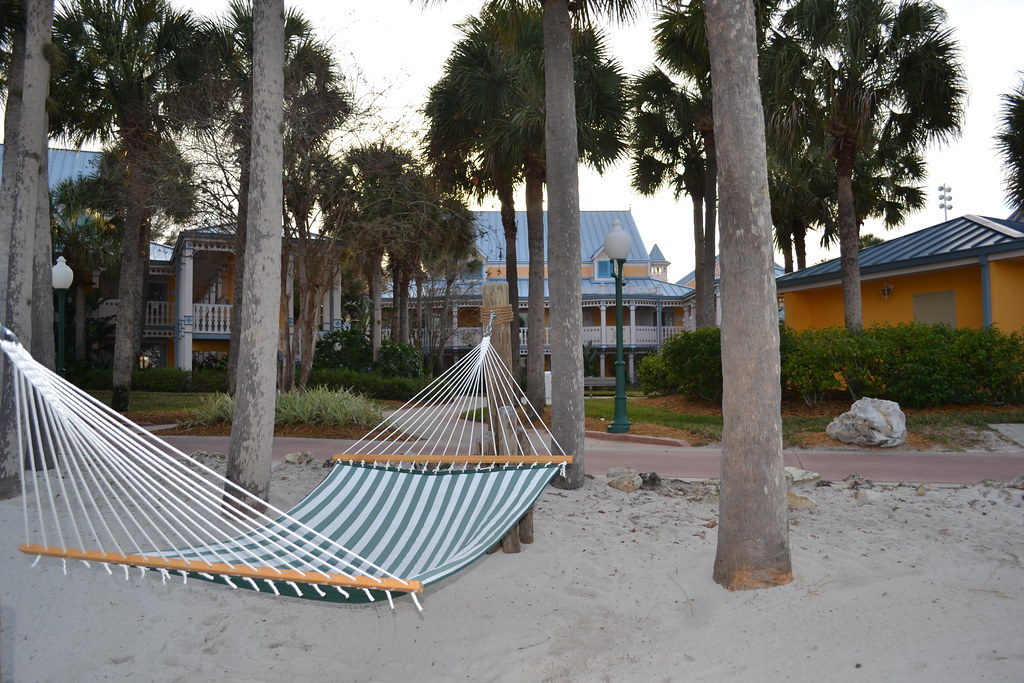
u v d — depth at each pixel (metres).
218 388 23.55
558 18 7.57
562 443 7.50
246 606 4.54
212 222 15.41
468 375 5.71
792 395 15.84
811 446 11.39
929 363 14.11
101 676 3.59
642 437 12.24
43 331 8.30
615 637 3.99
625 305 39.06
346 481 4.88
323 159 15.36
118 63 15.45
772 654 3.53
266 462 6.11
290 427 12.45
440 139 17.28
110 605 4.45
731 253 4.50
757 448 4.44
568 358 7.50
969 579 4.50
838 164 16.81
